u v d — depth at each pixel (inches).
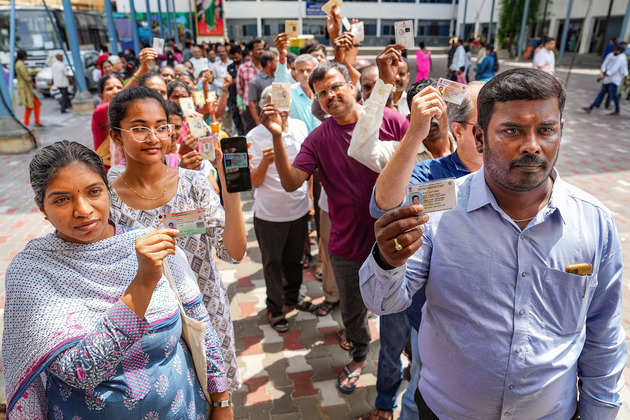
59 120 474.6
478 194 51.4
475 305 51.6
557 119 45.0
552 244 49.6
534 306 50.5
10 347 46.9
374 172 98.1
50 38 628.4
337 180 101.1
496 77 47.4
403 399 82.4
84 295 49.1
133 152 73.9
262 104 130.3
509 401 52.3
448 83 62.4
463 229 51.9
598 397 53.9
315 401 109.4
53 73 502.0
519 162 45.4
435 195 46.4
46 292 47.2
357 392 112.2
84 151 49.3
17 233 207.3
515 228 49.9
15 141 343.6
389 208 57.3
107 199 51.0
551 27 1221.1
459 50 675.4
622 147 335.6
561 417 54.3
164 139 76.0
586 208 50.1
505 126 45.4
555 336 51.3
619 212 219.6
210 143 75.5
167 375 53.5
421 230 46.7
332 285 140.6
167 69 226.7
